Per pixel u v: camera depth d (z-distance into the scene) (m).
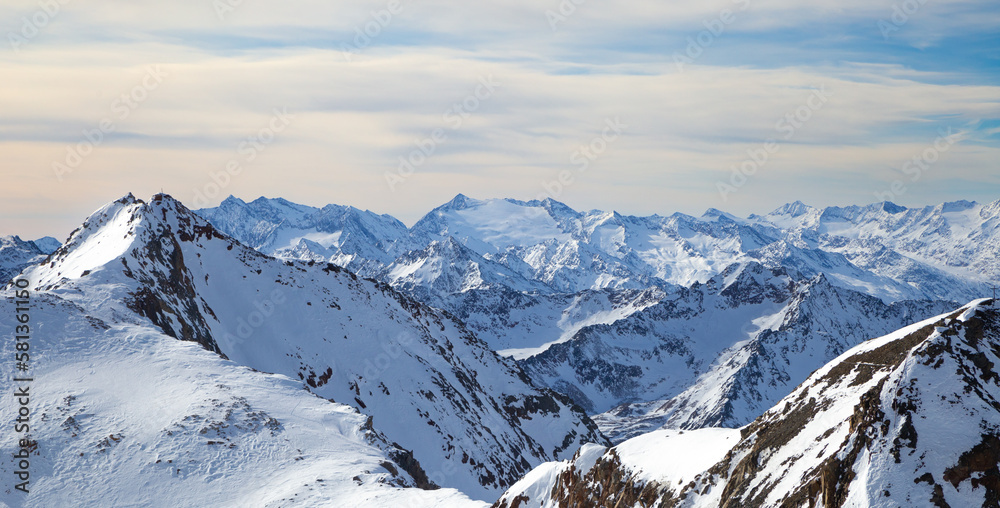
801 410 43.97
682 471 47.81
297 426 88.94
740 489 42.12
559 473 59.03
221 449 79.19
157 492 71.25
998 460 33.66
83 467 72.56
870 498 33.84
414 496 69.12
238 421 85.38
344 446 87.00
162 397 88.19
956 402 36.09
